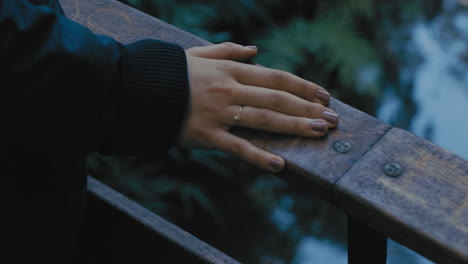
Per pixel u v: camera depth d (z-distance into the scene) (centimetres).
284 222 328
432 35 452
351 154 92
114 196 121
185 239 114
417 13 451
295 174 93
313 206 342
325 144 94
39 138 96
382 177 89
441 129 402
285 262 312
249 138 97
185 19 278
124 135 97
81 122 95
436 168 89
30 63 91
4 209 103
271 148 95
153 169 276
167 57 98
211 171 315
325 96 99
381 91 392
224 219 318
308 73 369
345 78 356
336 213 342
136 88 96
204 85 98
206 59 101
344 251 324
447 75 428
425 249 84
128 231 119
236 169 331
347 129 95
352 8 388
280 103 97
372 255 98
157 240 117
